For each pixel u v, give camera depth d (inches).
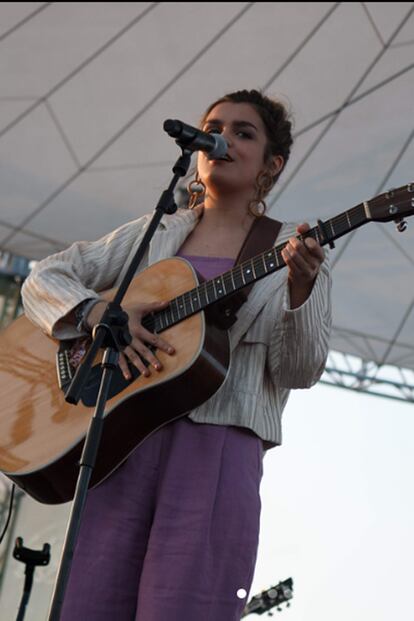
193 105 298.8
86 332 137.5
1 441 138.5
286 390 134.1
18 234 338.0
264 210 138.9
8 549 334.3
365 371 369.7
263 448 131.4
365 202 119.7
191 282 133.3
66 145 307.1
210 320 130.3
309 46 280.7
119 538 123.9
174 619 117.3
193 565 119.1
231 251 136.9
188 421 126.8
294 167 307.0
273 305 129.7
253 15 272.1
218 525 121.6
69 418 135.3
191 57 284.7
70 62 283.0
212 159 136.1
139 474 126.3
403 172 300.5
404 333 351.6
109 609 121.8
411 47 271.3
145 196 320.5
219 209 139.1
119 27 272.2
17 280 372.2
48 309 139.3
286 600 199.5
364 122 293.1
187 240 140.7
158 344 129.4
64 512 340.5
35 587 323.3
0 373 145.8
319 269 126.0
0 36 273.1
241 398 127.2
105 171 314.3
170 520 122.0
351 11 267.9
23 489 136.9
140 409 127.6
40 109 297.0
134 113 298.5
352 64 282.4
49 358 144.4
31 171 315.9
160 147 304.2
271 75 291.6
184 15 270.4
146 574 120.3
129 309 132.4
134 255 135.0
